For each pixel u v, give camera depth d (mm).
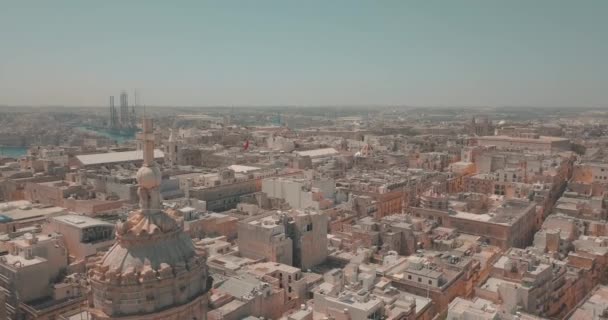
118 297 34719
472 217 196375
